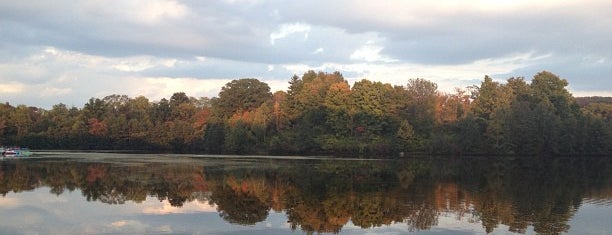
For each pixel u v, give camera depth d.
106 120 128.25
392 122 101.19
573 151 98.81
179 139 122.12
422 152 97.12
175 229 23.66
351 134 101.56
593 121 101.50
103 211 28.27
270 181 44.03
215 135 114.50
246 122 111.50
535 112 97.44
